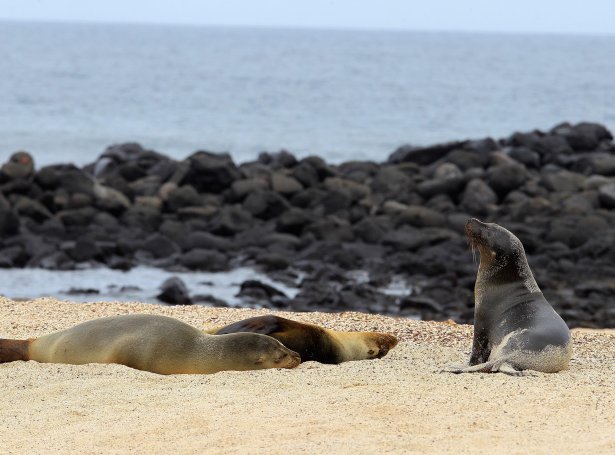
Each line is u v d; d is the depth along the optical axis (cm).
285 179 8688
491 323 2391
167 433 1766
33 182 8350
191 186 8594
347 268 6431
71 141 14088
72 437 1778
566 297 5666
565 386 2081
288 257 6712
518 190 8806
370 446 1641
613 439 1659
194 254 6425
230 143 14625
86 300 5303
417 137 15888
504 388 2047
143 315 2398
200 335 2330
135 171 9306
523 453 1591
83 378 2195
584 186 8962
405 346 2781
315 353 2477
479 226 2434
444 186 8812
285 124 16938
